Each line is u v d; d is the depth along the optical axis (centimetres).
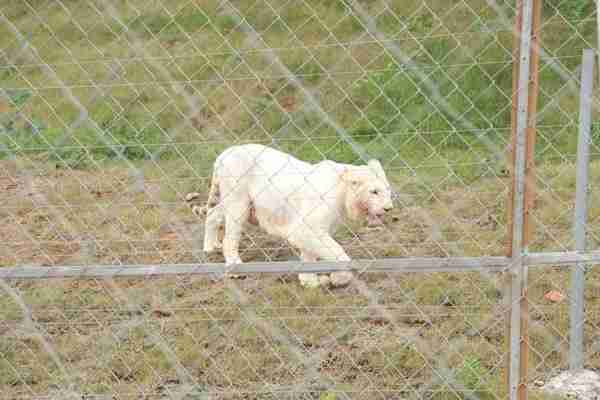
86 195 1203
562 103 1266
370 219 984
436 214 1096
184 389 731
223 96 1409
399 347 791
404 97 1370
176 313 884
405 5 1520
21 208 1183
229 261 1030
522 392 557
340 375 748
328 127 1393
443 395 696
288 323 845
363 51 1520
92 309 892
